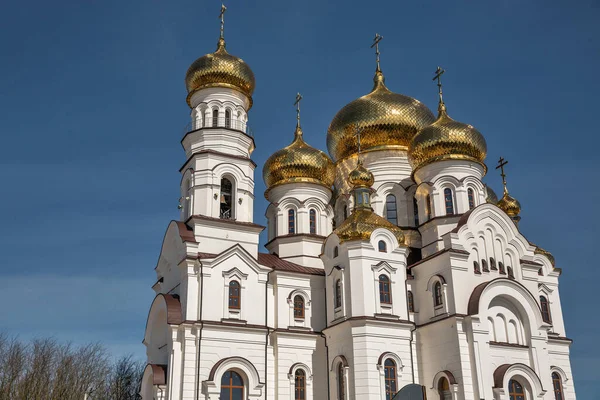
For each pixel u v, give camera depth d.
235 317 49.03
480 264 52.88
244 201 54.09
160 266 56.25
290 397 49.91
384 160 65.75
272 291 53.09
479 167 60.34
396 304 51.00
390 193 64.88
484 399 47.38
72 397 76.75
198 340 46.72
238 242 52.31
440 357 50.44
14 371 74.44
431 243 57.88
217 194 53.06
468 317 49.41
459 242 52.41
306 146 64.62
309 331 52.56
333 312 51.97
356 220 52.94
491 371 48.84
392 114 66.56
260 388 47.25
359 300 49.78
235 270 49.97
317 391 51.25
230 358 46.88
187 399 45.12
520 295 52.69
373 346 48.44
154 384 46.75
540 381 50.19
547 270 62.25
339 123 68.75
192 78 58.12
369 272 50.75
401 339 50.00
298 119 67.69
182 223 52.62
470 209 57.97
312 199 61.56
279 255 59.66
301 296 54.00
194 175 53.47
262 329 49.31
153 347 52.81
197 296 48.31
